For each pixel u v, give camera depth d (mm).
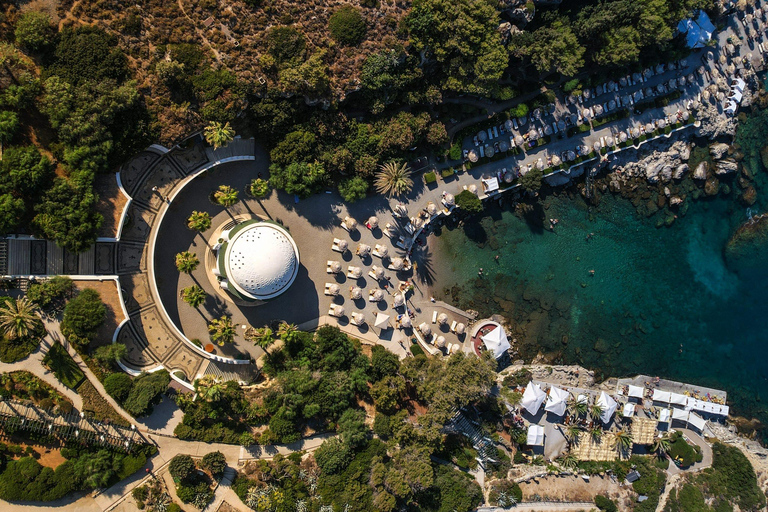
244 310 89062
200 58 79125
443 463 92188
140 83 77625
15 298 77188
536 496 94500
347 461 82750
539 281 101438
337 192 92000
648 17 87750
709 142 105125
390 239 94688
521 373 97625
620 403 101062
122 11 77125
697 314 105312
